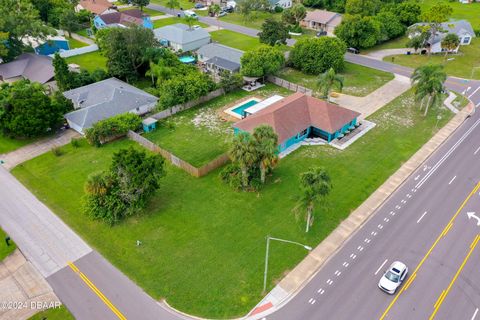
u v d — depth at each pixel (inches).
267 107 2568.9
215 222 1803.6
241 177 1999.3
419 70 2583.7
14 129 2358.5
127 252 1652.3
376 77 3331.7
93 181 1785.2
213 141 2433.6
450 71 3422.7
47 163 2246.6
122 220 1817.2
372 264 1592.0
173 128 2571.4
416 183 2055.9
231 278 1531.7
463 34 3964.1
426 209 1876.2
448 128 2554.1
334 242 1696.6
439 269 1566.2
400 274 1497.3
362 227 1777.8
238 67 3277.6
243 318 1389.0
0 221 1824.6
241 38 4291.3
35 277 1550.2
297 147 2375.7
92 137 2341.3
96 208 1804.9
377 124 2610.7
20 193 2006.6
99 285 1512.1
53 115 2465.6
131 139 2465.6
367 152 2314.2
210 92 2945.4
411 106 2842.0
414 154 2292.1
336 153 2310.5
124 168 1793.8
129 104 2721.5
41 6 4510.3
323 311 1408.7
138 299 1456.7
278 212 1857.8
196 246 1675.7
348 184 2043.6
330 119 2427.4
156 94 2997.0
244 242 1694.1
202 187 2025.1
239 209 1878.7
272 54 3132.4
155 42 3292.3
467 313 1398.9
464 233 1736.0
